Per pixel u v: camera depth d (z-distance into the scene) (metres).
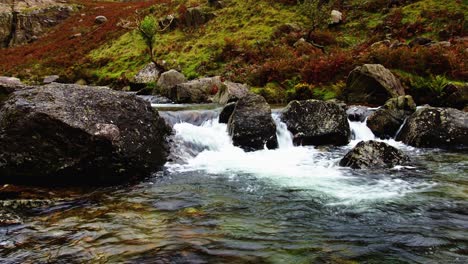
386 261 4.88
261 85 24.00
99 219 6.37
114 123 9.19
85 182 8.70
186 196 7.77
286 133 13.48
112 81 32.78
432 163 10.49
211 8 41.12
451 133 12.84
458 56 21.53
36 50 43.59
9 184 8.34
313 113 13.62
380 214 6.67
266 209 6.97
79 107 8.91
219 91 22.19
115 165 8.78
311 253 5.11
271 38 32.28
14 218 6.24
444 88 18.41
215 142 12.41
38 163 8.24
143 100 10.69
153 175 9.47
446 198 7.52
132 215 6.57
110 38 41.44
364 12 33.91
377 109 15.72
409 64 20.77
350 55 23.31
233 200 7.50
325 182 8.80
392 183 8.62
